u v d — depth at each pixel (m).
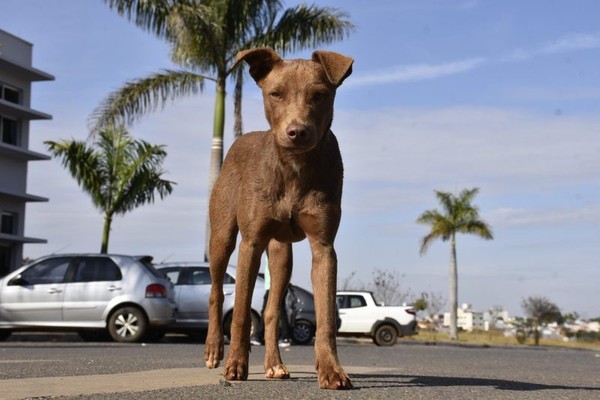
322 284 5.18
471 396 4.94
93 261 16.41
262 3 22.36
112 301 16.08
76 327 16.06
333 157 5.25
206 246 22.72
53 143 25.03
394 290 40.72
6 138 33.16
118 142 25.67
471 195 40.00
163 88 22.83
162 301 16.22
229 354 5.52
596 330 50.41
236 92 23.05
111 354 10.96
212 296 6.23
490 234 39.72
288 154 5.10
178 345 14.97
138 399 4.49
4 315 16.09
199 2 22.11
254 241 5.36
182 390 4.93
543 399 4.93
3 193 32.03
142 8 21.86
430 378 6.33
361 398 4.61
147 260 16.91
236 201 5.97
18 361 8.83
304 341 18.61
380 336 24.72
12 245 33.81
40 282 16.28
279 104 5.02
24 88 33.44
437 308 46.28
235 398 4.54
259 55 5.20
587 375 9.34
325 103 5.05
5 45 31.77
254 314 16.30
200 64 22.67
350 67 5.00
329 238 5.23
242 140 6.11
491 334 47.16
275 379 5.69
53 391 4.92
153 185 25.92
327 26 22.52
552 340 47.34
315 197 5.16
